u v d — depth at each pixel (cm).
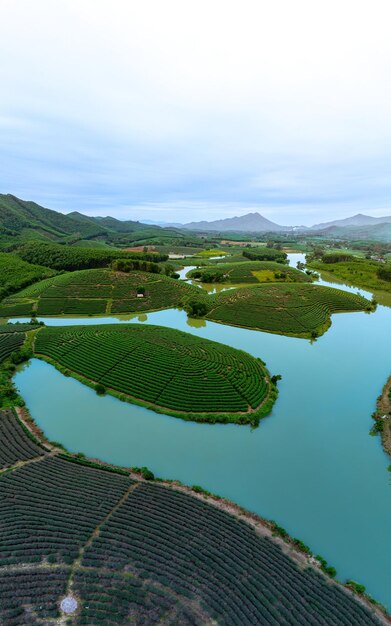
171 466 4366
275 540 3331
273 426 5219
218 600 2670
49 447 4572
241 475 4250
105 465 4266
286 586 2833
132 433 4988
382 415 5441
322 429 5172
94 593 2691
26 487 3778
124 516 3441
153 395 5806
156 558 3014
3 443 4541
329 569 3062
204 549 3122
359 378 6756
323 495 3962
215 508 3638
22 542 3116
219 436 4962
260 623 2528
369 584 3009
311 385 6462
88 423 5188
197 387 6019
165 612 2564
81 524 3338
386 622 2688
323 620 2588
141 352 7288
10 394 5728
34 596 2653
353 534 3478
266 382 6400
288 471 4325
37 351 7469
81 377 6462
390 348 8294
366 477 4262
